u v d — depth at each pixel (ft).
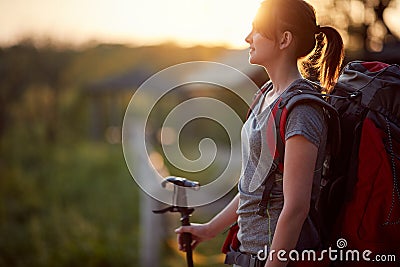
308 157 8.09
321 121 8.32
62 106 113.91
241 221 8.99
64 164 77.36
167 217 30.17
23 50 106.83
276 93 8.89
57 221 40.68
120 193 53.57
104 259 31.35
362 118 9.12
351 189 8.95
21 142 90.63
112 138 119.24
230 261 9.20
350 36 18.61
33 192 53.52
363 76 9.46
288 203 8.08
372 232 8.91
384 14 18.53
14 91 101.65
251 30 9.10
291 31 8.74
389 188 8.84
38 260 32.17
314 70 9.73
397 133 9.05
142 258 28.19
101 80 124.98
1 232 39.22
